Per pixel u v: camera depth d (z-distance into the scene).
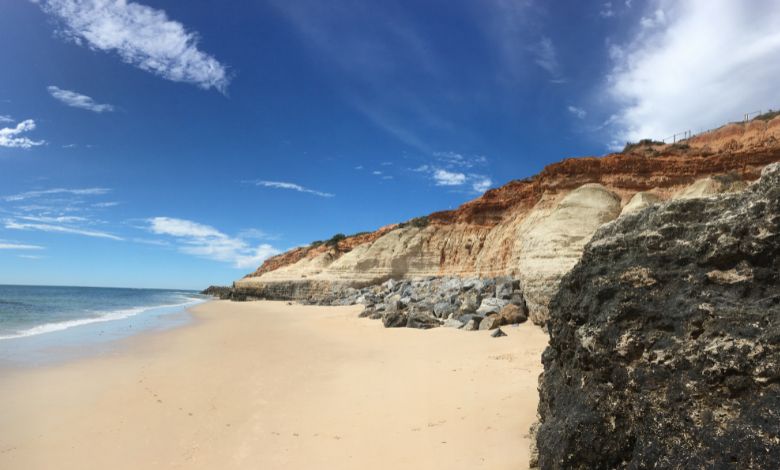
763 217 4.51
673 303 4.84
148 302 61.50
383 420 8.86
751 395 3.87
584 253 6.19
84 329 24.05
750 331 4.12
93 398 10.88
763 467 3.43
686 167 28.78
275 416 9.60
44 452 7.86
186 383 12.38
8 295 66.06
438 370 12.58
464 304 24.38
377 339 19.98
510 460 6.51
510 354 13.99
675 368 4.45
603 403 4.89
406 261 48.69
